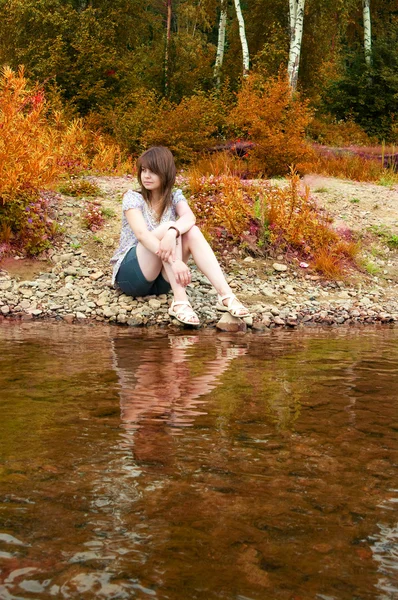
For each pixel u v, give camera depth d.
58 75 15.71
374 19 24.89
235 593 1.00
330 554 1.14
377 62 21.27
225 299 4.76
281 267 6.55
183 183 8.26
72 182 8.14
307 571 1.08
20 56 16.20
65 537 1.18
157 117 12.84
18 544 1.15
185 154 12.21
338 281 6.50
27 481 1.46
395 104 20.52
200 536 1.19
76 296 5.38
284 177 10.60
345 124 19.77
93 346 3.71
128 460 1.61
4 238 6.20
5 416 2.04
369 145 18.17
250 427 1.96
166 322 4.91
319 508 1.34
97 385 2.57
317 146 14.08
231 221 6.92
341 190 9.44
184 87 19.09
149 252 5.02
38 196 6.68
